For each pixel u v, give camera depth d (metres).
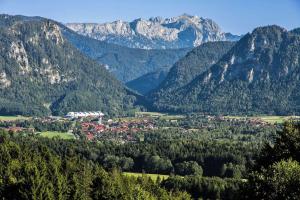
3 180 128.25
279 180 59.25
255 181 61.53
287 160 63.97
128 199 124.12
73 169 159.38
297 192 58.19
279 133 74.75
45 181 120.44
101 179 131.12
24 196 116.06
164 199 146.50
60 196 121.19
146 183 158.88
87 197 130.00
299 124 76.44
